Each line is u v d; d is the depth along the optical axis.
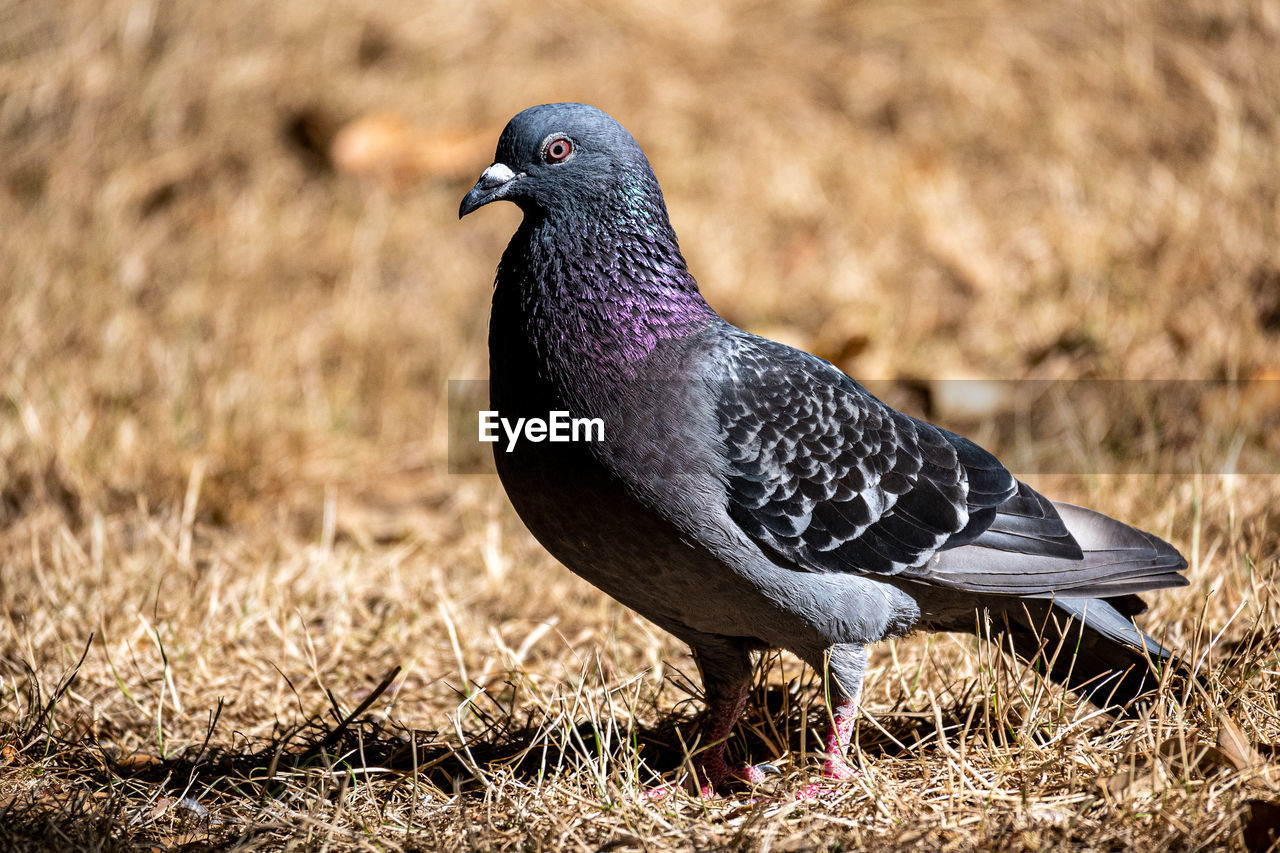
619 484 4.36
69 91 11.18
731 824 4.23
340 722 4.92
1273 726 4.48
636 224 4.57
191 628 5.88
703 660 4.86
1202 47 10.80
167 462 7.66
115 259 9.66
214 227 10.27
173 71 11.31
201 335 8.99
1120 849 3.87
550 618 6.30
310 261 10.02
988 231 9.82
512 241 4.76
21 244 9.64
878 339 8.91
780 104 11.12
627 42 11.77
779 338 8.91
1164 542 4.78
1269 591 5.04
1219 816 3.96
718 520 4.40
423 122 11.20
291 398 8.60
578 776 4.47
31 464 7.48
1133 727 4.54
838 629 4.58
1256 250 8.84
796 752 4.89
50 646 5.76
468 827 4.14
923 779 4.42
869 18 11.75
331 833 4.13
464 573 6.86
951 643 5.57
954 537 4.63
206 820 4.39
